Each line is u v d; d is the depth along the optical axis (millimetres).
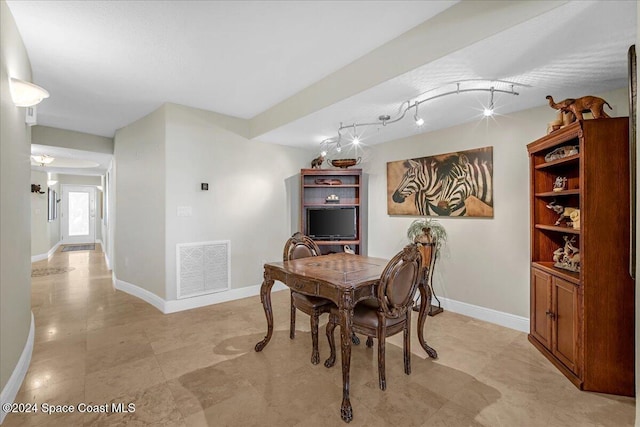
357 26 2094
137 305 3770
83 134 4832
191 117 3699
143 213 3986
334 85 2779
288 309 3682
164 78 2893
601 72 2162
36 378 2133
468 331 2973
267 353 2531
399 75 2223
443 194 3590
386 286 2008
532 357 2447
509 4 1652
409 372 2207
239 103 3592
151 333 2920
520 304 3002
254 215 4289
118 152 4684
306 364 2348
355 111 3002
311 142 4430
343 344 1842
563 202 2656
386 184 4262
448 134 3553
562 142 2295
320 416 1757
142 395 1945
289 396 1941
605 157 1975
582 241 2023
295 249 3092
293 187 4758
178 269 3588
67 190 10125
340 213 4398
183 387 2033
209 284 3846
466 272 3422
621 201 1944
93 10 1906
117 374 2189
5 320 1817
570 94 2559
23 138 2297
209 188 3850
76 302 3883
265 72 2783
